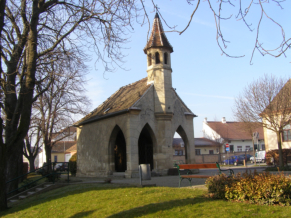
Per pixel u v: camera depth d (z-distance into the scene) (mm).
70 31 13273
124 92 24812
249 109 23547
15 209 10859
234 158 40094
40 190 14664
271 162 27750
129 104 19656
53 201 10914
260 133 56312
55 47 13930
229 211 6910
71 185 14305
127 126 19094
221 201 8000
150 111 20172
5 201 11156
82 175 25062
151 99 20406
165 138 20094
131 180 16344
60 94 23422
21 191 16141
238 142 53875
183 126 22172
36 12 11633
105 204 8977
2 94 13938
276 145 30078
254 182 8023
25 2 13516
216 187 8500
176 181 14469
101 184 13219
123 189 10797
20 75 13523
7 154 10922
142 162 24141
